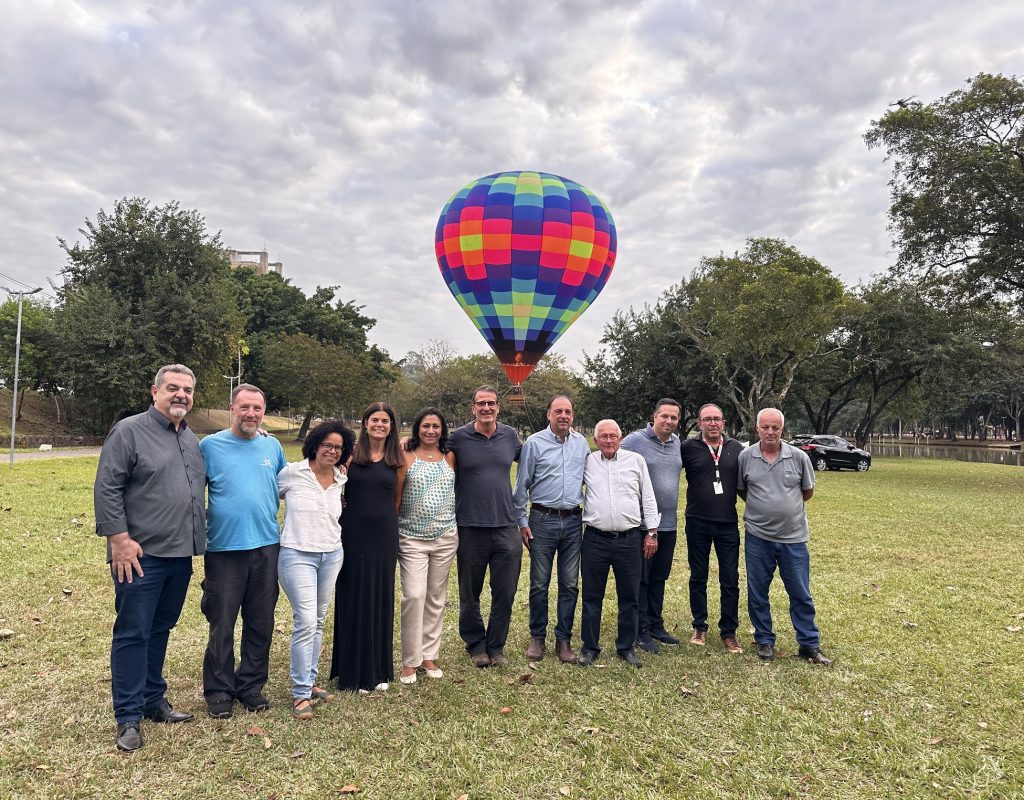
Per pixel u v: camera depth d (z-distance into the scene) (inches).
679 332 1206.3
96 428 1449.3
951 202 678.5
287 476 160.4
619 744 141.0
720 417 204.5
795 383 1325.0
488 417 187.9
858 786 127.1
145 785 124.0
